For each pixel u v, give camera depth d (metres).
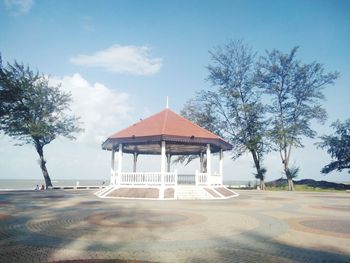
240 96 44.50
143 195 22.53
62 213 13.89
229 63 45.22
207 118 45.56
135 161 32.88
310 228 10.59
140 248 7.48
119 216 12.93
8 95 33.19
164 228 10.19
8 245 7.77
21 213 13.88
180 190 22.86
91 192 32.06
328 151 44.22
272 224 11.36
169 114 27.73
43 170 41.38
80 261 6.38
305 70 42.94
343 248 7.74
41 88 39.81
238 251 7.34
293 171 43.50
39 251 7.18
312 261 6.58
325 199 24.44
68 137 41.53
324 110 42.72
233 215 13.66
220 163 28.05
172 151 33.78
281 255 7.04
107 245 7.77
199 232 9.58
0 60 31.53
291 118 43.69
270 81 44.56
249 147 42.38
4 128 36.53
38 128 37.91
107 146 28.09
